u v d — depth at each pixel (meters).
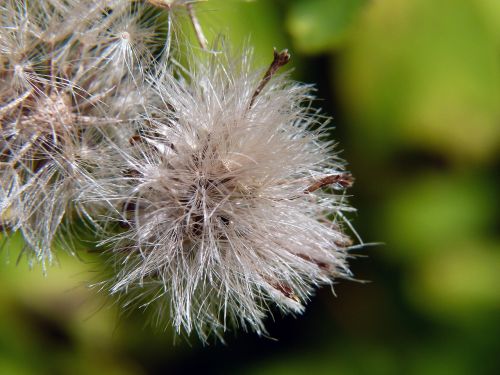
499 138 0.08
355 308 0.09
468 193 0.09
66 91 0.06
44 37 0.06
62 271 0.08
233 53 0.06
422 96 0.08
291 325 0.09
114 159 0.06
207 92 0.06
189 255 0.06
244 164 0.06
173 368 0.09
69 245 0.06
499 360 0.09
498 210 0.09
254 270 0.06
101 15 0.06
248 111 0.06
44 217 0.06
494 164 0.09
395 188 0.09
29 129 0.06
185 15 0.06
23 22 0.06
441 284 0.09
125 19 0.06
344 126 0.08
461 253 0.09
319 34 0.07
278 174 0.06
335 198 0.06
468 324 0.09
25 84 0.06
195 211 0.06
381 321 0.09
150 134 0.06
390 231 0.09
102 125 0.06
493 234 0.09
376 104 0.08
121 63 0.06
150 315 0.07
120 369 0.09
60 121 0.06
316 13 0.07
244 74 0.06
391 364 0.09
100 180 0.06
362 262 0.09
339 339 0.09
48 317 0.08
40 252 0.06
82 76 0.06
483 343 0.09
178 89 0.06
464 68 0.08
